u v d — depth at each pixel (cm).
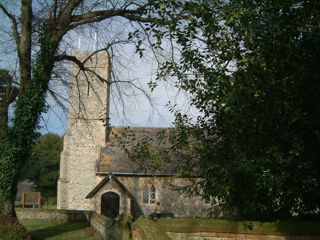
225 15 1009
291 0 982
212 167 1273
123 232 1271
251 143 1150
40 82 1772
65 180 4612
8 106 1900
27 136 1764
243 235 1116
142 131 4319
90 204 4275
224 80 1046
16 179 1764
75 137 4675
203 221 1154
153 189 4291
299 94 1041
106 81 2005
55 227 2308
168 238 814
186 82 1162
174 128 1521
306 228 1083
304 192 1231
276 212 1280
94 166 4606
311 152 1162
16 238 1678
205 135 1420
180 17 1089
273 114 1070
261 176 1146
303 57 1014
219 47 1035
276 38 991
